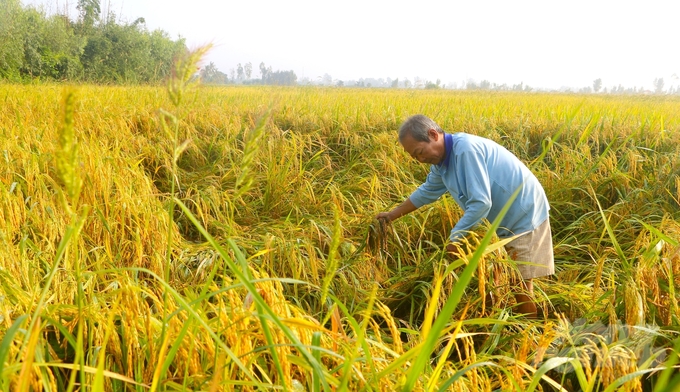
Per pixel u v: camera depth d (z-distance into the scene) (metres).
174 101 1.36
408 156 7.16
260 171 6.46
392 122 9.21
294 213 5.67
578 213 5.96
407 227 4.78
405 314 3.88
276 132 7.56
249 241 4.46
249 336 1.92
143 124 8.23
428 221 5.08
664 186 6.00
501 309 3.34
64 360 2.22
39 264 3.47
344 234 4.96
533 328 3.13
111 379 1.98
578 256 5.17
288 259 3.86
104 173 4.71
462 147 3.43
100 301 2.65
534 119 9.28
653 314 2.75
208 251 4.20
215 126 8.34
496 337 3.03
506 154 3.54
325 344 2.16
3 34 22.31
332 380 1.63
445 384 1.66
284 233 4.86
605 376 1.93
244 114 9.55
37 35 25.70
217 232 5.08
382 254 4.38
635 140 7.92
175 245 4.34
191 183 6.10
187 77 1.34
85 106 9.02
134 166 5.27
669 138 7.81
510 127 8.78
